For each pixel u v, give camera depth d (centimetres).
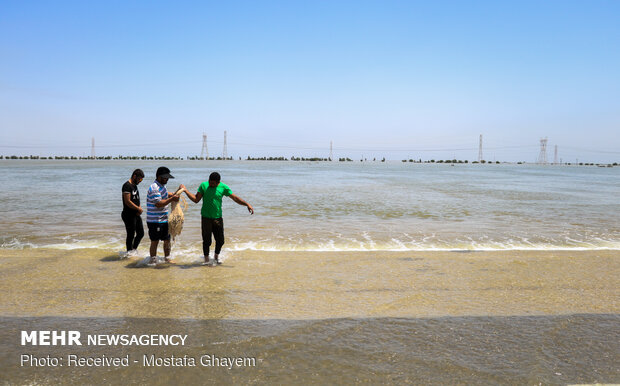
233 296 547
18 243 904
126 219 764
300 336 418
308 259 770
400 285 604
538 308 508
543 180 4678
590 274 669
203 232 719
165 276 645
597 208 1686
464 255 812
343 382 329
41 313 477
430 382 329
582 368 354
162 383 327
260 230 1108
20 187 2458
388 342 405
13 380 327
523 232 1107
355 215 1424
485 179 4747
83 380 329
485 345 400
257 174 5394
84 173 4578
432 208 1653
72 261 736
